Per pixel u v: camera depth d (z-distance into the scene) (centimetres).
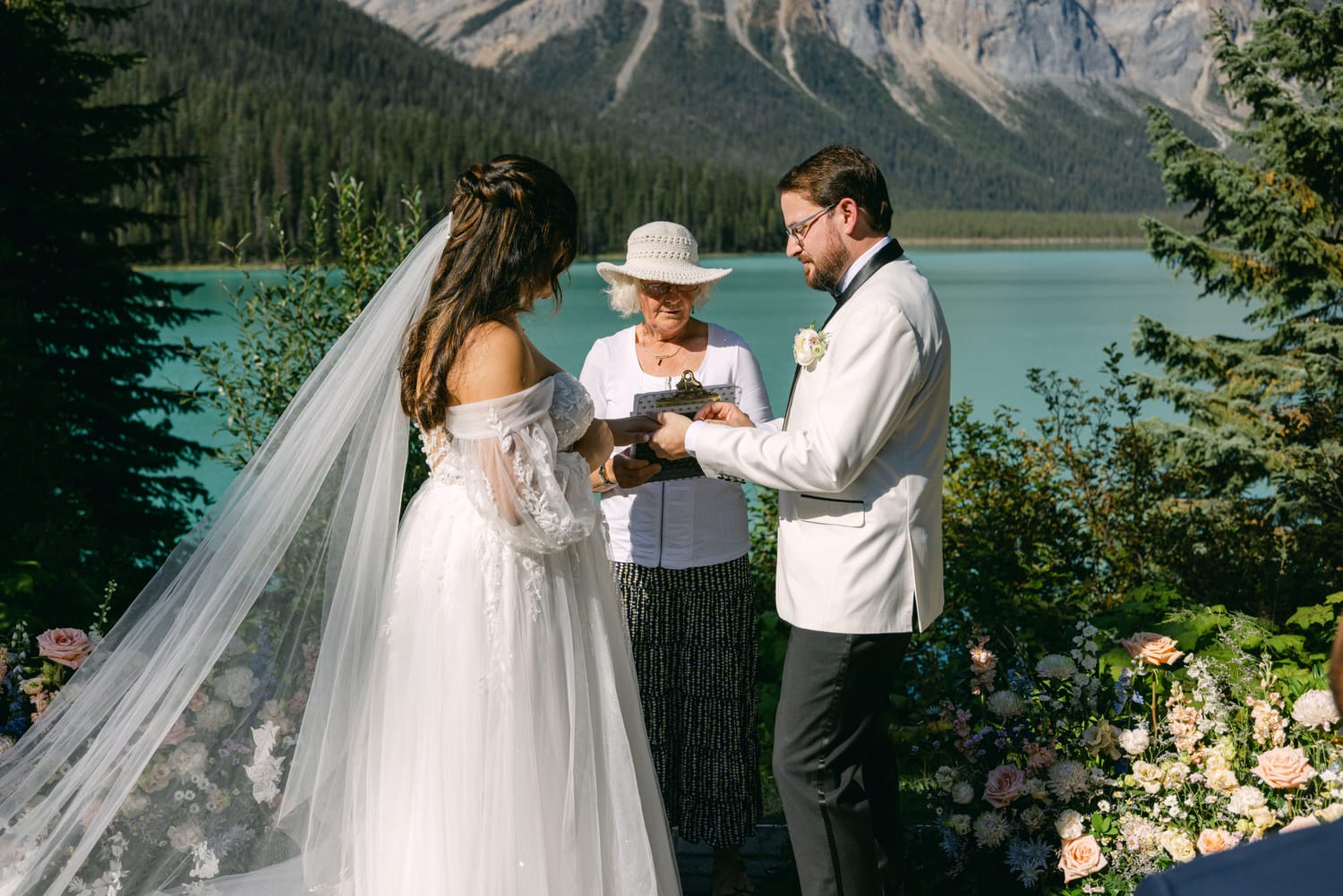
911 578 213
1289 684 272
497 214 199
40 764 205
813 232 215
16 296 816
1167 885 69
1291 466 759
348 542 212
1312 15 896
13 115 864
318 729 208
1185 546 517
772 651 400
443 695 200
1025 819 246
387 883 202
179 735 204
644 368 272
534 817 199
